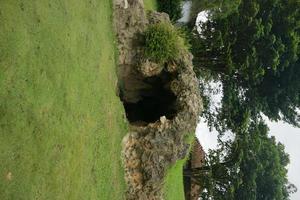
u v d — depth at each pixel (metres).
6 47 11.84
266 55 35.84
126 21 19.36
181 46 20.59
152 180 18.84
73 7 15.56
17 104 12.16
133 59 19.50
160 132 19.05
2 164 11.47
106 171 17.05
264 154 43.09
